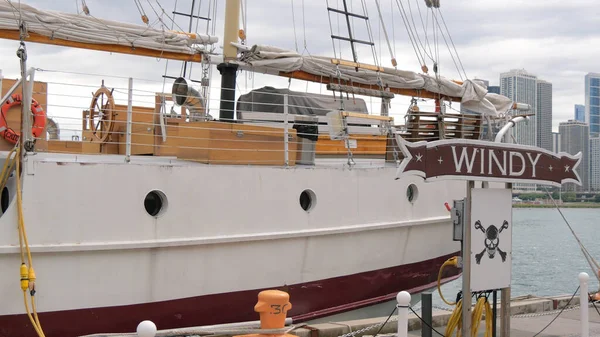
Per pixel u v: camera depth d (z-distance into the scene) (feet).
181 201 36.27
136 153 48.11
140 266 34.81
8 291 31.35
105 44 47.06
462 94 60.44
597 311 42.70
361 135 52.54
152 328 20.13
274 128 42.42
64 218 32.65
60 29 44.42
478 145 30.76
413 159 28.76
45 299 32.14
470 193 31.01
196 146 40.27
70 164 32.94
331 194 43.04
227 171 38.14
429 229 50.03
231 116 49.44
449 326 32.50
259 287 39.52
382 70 54.70
